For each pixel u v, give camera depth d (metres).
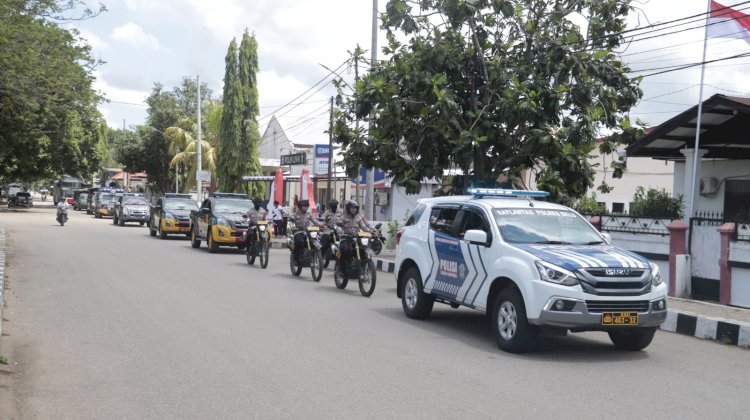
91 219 47.09
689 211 15.26
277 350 8.31
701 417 6.12
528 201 10.11
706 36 14.77
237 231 22.84
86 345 8.43
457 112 14.89
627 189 28.58
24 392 6.44
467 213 10.10
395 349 8.57
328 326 10.02
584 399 6.56
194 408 6.00
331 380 6.98
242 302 12.09
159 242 26.92
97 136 58.94
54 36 15.57
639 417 6.05
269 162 50.88
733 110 14.74
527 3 15.84
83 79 17.22
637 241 15.52
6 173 37.00
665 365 8.27
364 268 13.54
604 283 8.15
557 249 8.75
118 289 13.23
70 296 12.26
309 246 16.08
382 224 23.72
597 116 14.23
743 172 16.77
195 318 10.35
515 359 8.25
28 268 16.44
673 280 14.32
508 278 8.70
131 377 7.01
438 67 15.19
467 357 8.25
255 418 5.74
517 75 15.12
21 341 8.60
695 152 14.88
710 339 10.29
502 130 15.45
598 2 15.88
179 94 68.44
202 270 17.22
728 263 13.34
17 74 14.57
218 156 42.97
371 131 15.80
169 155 64.19
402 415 5.88
